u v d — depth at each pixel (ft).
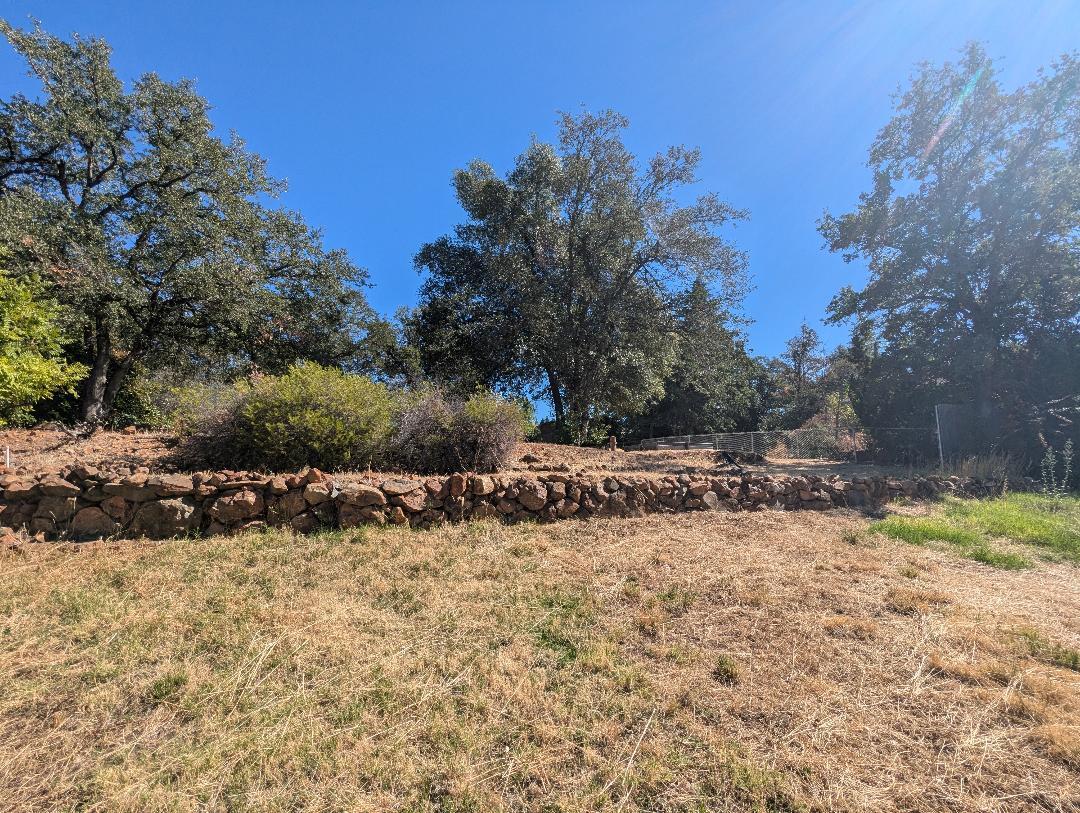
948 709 7.69
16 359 20.11
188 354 55.01
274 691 7.92
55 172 46.78
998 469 30.94
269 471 18.29
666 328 63.36
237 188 50.60
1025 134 40.32
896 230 44.19
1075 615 11.15
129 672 8.29
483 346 67.72
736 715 7.56
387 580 12.21
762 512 20.30
